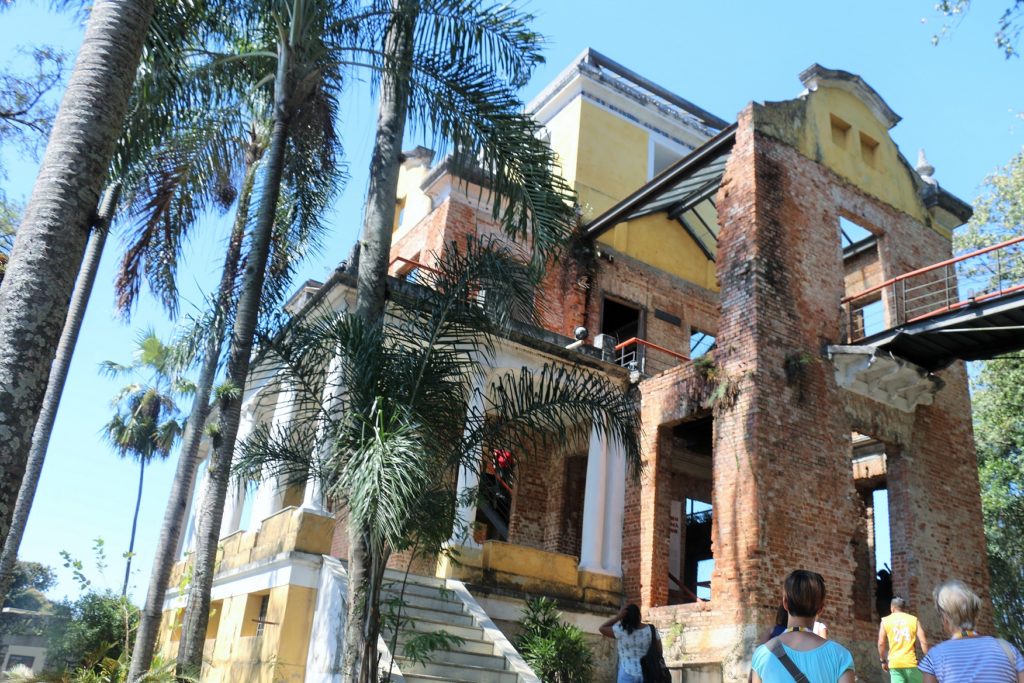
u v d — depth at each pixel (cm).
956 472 1484
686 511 1927
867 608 1395
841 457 1326
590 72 2075
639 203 1744
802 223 1442
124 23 573
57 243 514
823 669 344
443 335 857
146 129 943
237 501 1568
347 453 744
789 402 1298
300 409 905
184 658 953
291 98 1032
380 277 912
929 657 430
